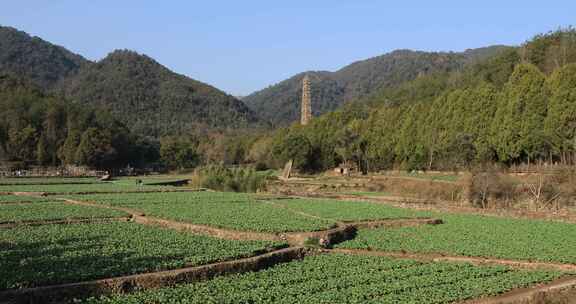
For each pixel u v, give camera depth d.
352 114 144.62
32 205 51.62
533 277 28.09
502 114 81.12
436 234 40.84
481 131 84.56
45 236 34.41
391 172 109.19
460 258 33.25
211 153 166.50
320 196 74.50
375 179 95.69
